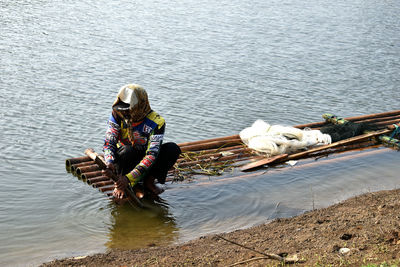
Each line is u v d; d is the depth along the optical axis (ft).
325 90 40.27
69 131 29.14
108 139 20.01
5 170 23.57
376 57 51.37
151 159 19.62
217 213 19.92
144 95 19.43
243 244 16.17
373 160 26.27
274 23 65.05
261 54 49.88
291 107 35.96
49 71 39.96
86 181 22.54
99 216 19.42
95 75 39.93
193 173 23.82
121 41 50.88
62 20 58.08
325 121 31.73
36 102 33.35
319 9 76.84
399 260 13.38
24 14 59.47
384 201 19.95
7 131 28.53
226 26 61.21
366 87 41.60
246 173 24.22
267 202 20.98
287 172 24.43
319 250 14.92
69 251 16.71
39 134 28.43
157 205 20.43
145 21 60.75
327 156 27.04
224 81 40.81
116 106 19.53
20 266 15.71
